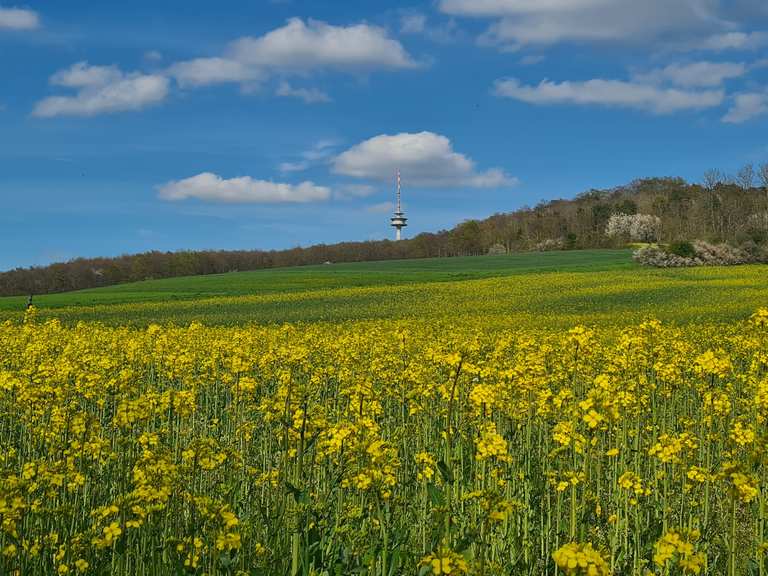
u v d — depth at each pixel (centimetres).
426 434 1040
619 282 5716
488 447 667
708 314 3694
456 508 729
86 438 824
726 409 1020
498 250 13650
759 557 621
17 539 621
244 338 1786
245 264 12250
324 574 640
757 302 4144
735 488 583
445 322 3359
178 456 898
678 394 1348
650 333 1273
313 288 6444
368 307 4725
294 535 634
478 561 572
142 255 11338
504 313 4131
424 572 538
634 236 12694
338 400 1259
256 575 615
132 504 621
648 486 816
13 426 1111
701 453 998
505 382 1112
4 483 638
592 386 1307
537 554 737
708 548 759
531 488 855
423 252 13788
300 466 694
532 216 15175
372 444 673
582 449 757
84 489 793
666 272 6538
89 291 7131
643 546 747
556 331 2900
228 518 590
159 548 631
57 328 2077
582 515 689
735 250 7812
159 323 4000
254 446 1061
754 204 11925
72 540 627
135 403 783
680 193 13988
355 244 13588
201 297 5922
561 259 9719
